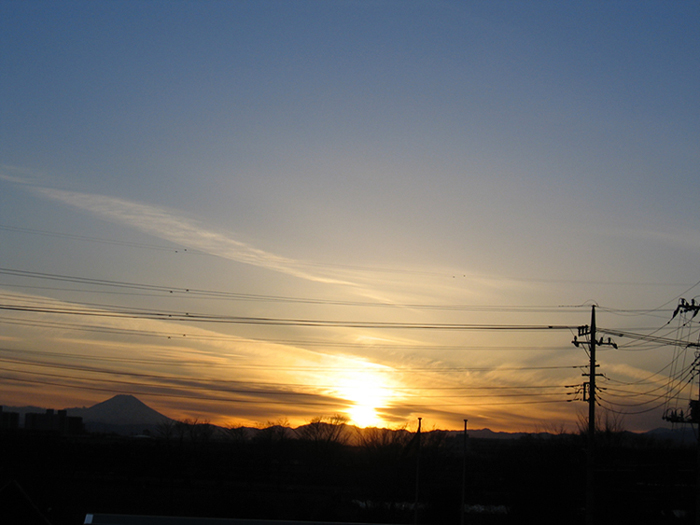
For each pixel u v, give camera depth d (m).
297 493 64.62
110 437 130.38
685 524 53.56
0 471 72.38
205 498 61.25
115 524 30.28
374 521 56.75
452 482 68.94
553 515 57.31
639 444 78.75
